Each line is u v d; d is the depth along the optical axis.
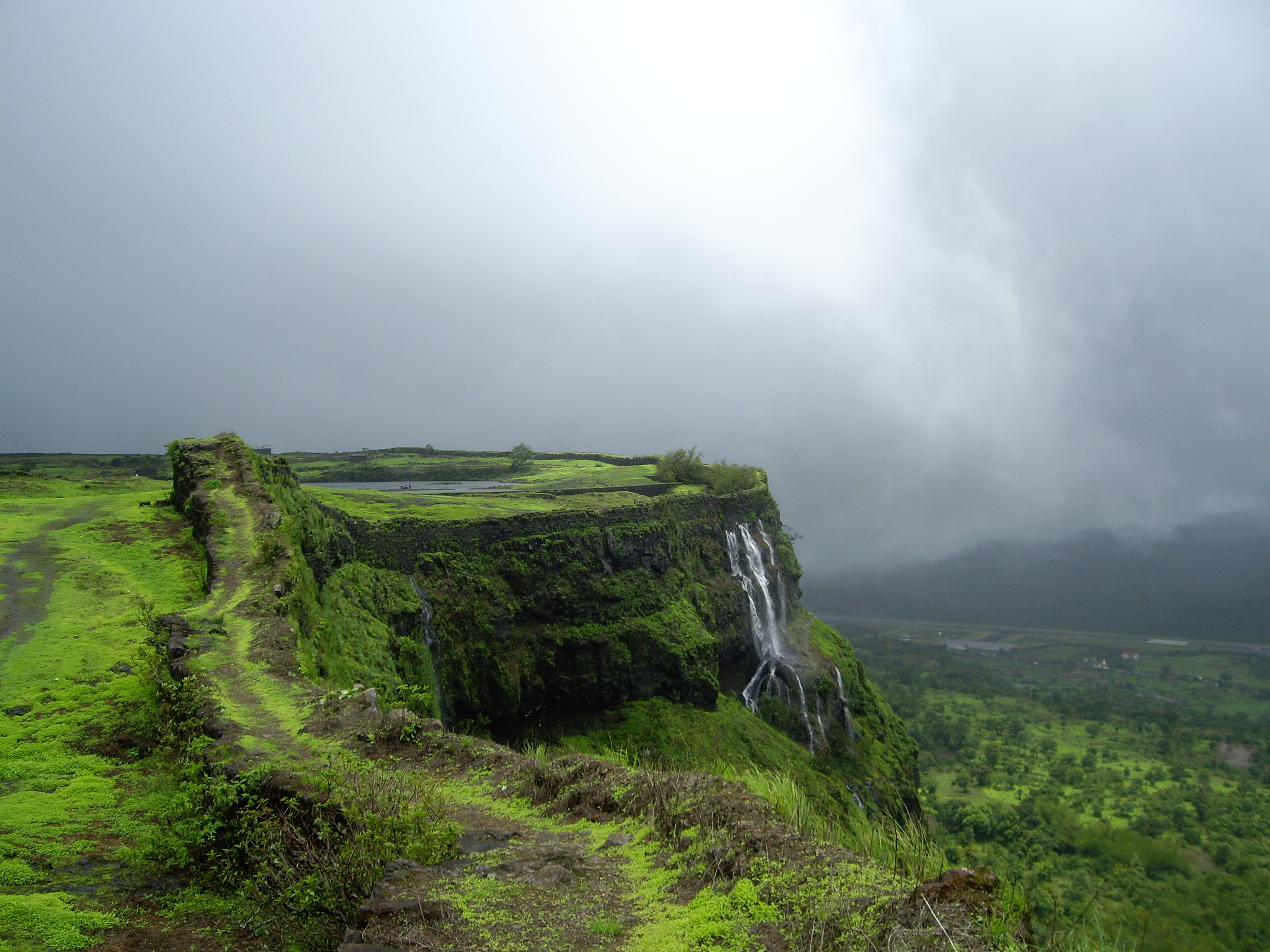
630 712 48.94
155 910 7.90
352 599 31.33
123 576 21.97
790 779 8.68
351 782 8.95
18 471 40.56
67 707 13.63
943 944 4.86
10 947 6.93
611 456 106.38
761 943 5.32
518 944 5.48
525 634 45.00
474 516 45.31
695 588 60.59
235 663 14.52
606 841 7.59
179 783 10.64
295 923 7.49
